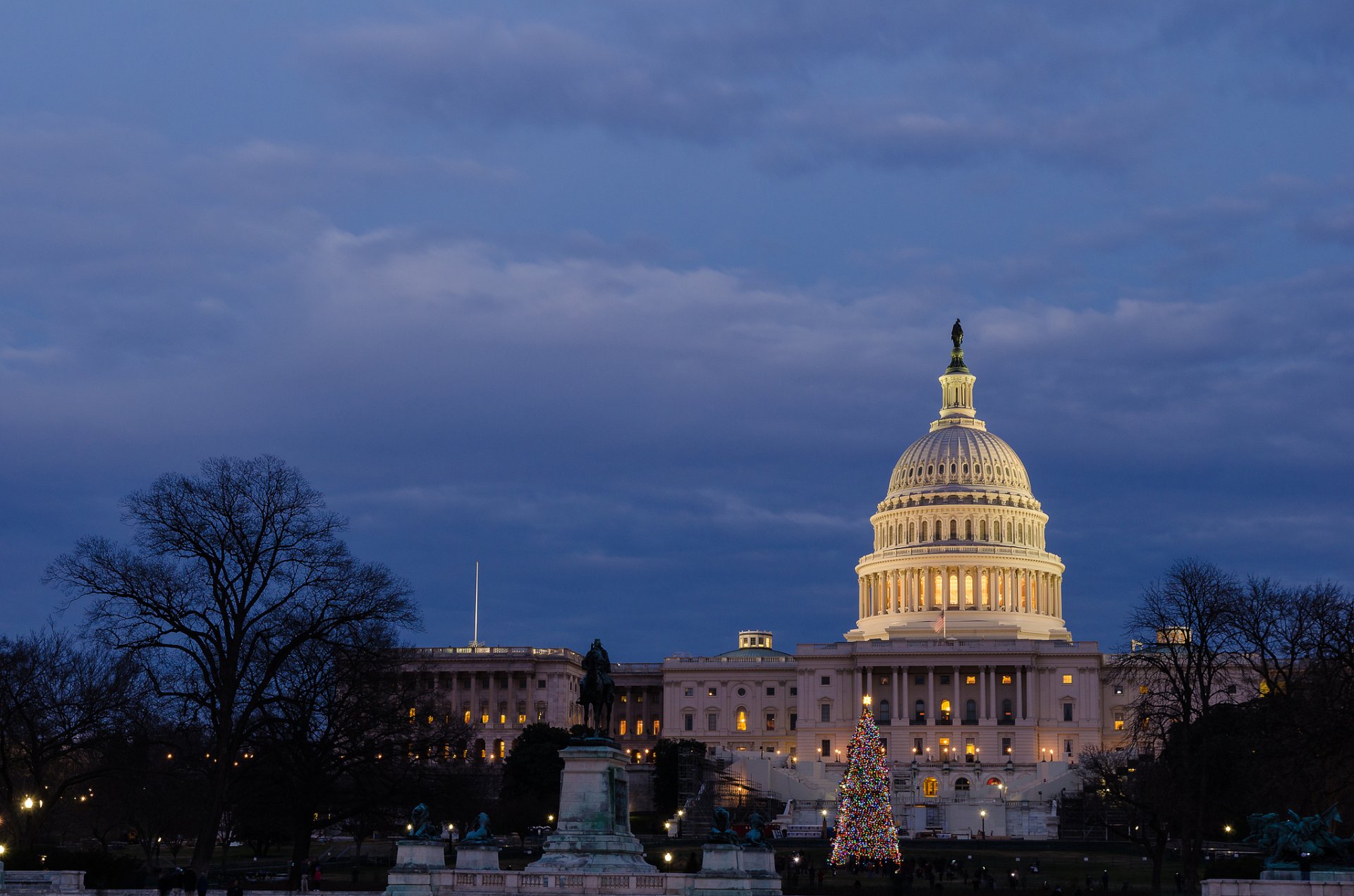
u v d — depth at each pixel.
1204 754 115.25
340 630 107.88
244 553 102.50
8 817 127.75
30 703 109.12
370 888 100.00
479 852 80.75
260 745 108.31
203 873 96.31
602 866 75.44
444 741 117.75
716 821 76.19
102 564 100.12
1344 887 66.00
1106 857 155.12
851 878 131.25
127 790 126.25
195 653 101.38
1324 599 115.81
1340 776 107.06
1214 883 67.69
